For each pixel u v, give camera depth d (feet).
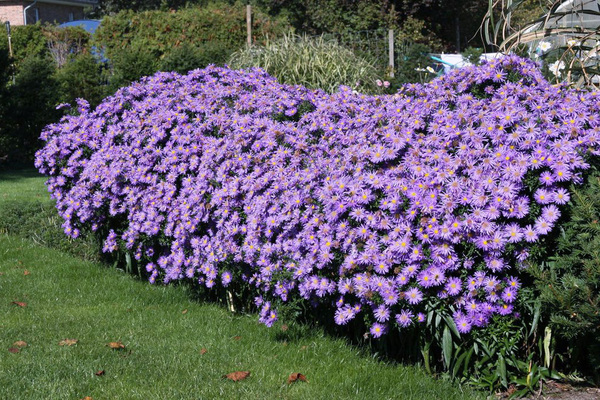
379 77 34.42
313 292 13.23
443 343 11.26
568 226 11.14
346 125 14.66
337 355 12.94
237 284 16.01
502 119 11.94
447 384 11.44
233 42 56.54
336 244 12.34
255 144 15.24
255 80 18.85
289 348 13.38
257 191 14.69
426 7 66.49
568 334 10.52
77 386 11.43
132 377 11.87
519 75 13.41
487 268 11.27
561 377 11.55
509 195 11.04
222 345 13.60
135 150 17.97
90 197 19.20
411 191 11.69
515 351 11.72
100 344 13.57
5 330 14.23
